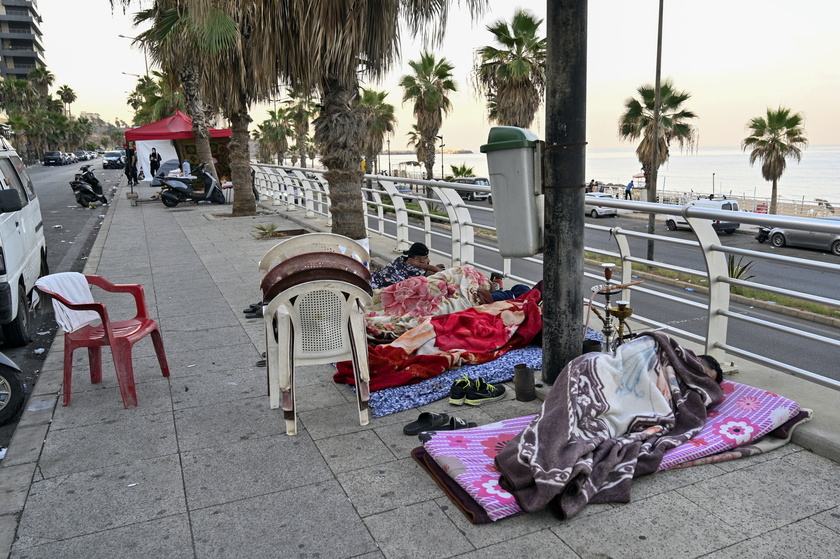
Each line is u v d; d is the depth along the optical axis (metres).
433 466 3.36
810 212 44.47
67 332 4.49
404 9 7.51
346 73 7.70
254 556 2.74
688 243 4.45
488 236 23.09
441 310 5.41
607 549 2.68
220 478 3.42
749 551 2.63
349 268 3.96
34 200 8.39
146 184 33.50
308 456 3.64
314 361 3.98
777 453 3.46
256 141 75.12
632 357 3.57
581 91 3.97
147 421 4.19
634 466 3.15
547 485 2.87
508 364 4.83
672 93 33.12
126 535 2.93
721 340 4.42
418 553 2.71
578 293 4.26
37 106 113.69
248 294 7.91
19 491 3.33
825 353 9.36
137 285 4.98
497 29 29.44
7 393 4.52
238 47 10.73
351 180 8.38
